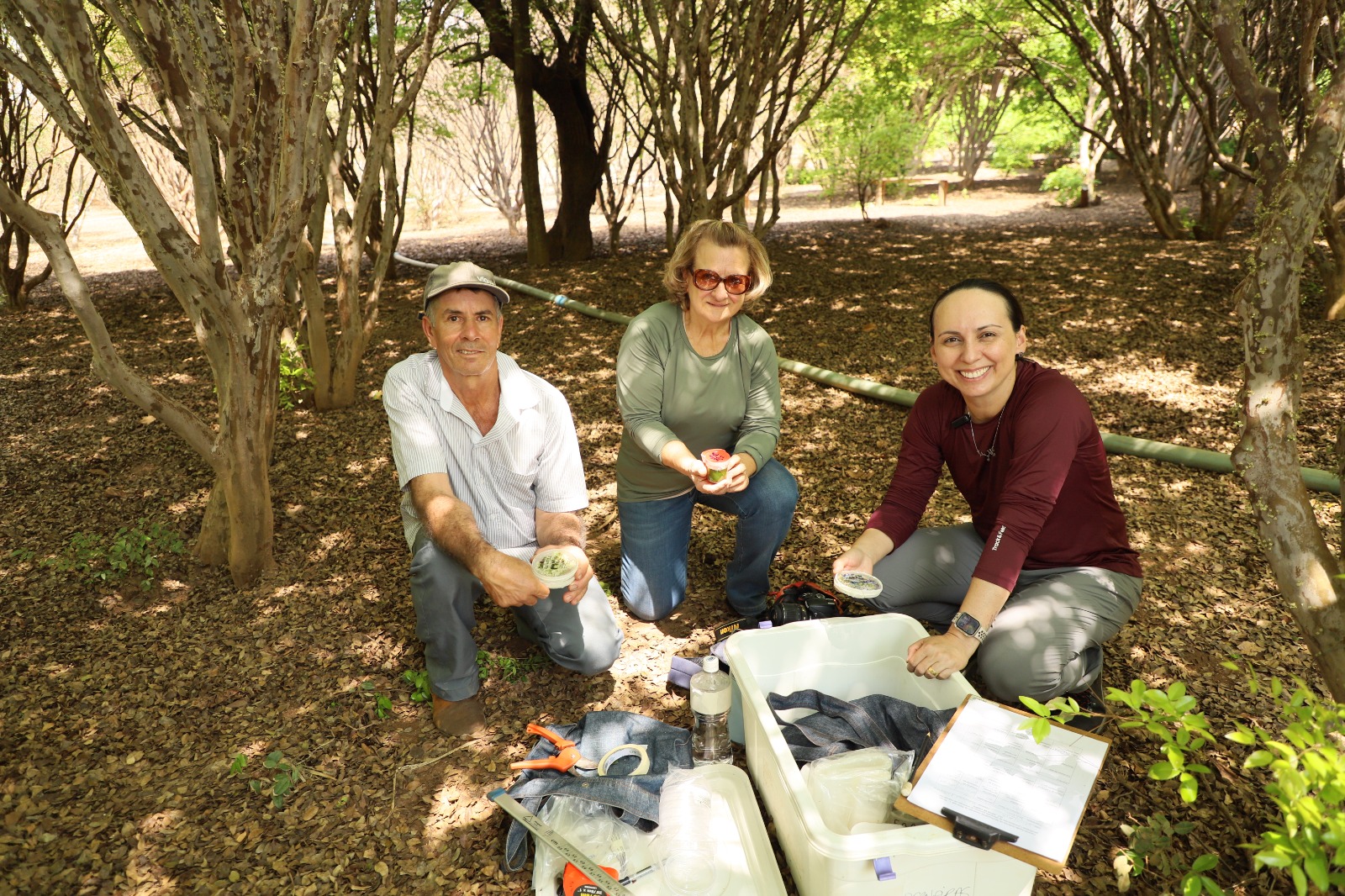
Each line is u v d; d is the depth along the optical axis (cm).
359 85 831
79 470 471
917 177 2356
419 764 247
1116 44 1020
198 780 241
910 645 227
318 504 420
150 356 713
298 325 568
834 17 803
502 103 1488
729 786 221
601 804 217
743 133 715
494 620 316
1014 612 242
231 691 280
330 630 314
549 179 2294
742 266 266
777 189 1013
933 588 277
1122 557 253
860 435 499
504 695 277
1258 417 190
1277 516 190
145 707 271
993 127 1908
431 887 206
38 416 567
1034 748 185
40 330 816
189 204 1234
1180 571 334
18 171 891
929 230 1327
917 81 1506
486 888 205
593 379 631
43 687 280
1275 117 188
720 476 260
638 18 867
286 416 546
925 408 271
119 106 503
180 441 509
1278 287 183
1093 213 1415
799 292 877
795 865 190
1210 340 626
